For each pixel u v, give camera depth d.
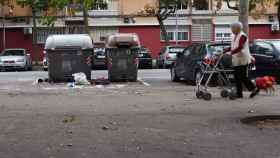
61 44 20.95
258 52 20.17
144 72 28.94
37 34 45.97
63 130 9.35
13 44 46.31
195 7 46.91
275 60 19.73
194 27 46.94
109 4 46.44
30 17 46.12
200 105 12.56
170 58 35.50
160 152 7.73
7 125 9.89
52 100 13.94
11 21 46.16
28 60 36.66
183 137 8.76
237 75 13.71
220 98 13.91
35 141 8.46
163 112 11.41
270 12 46.75
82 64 21.08
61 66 21.06
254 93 13.84
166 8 42.59
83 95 15.28
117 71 21.53
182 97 14.38
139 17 46.50
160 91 16.44
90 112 11.48
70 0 41.53
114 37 21.59
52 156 7.50
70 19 45.97
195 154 7.62
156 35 46.72
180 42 46.81
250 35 47.03
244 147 8.05
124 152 7.72
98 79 21.14
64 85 19.98
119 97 14.55
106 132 9.15
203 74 14.30
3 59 35.12
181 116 10.82
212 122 10.09
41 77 25.25
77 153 7.66
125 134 8.98
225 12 46.94
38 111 11.72
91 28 46.44
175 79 21.92
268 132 9.17
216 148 7.98
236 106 12.31
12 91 17.08
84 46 21.00
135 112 11.43
